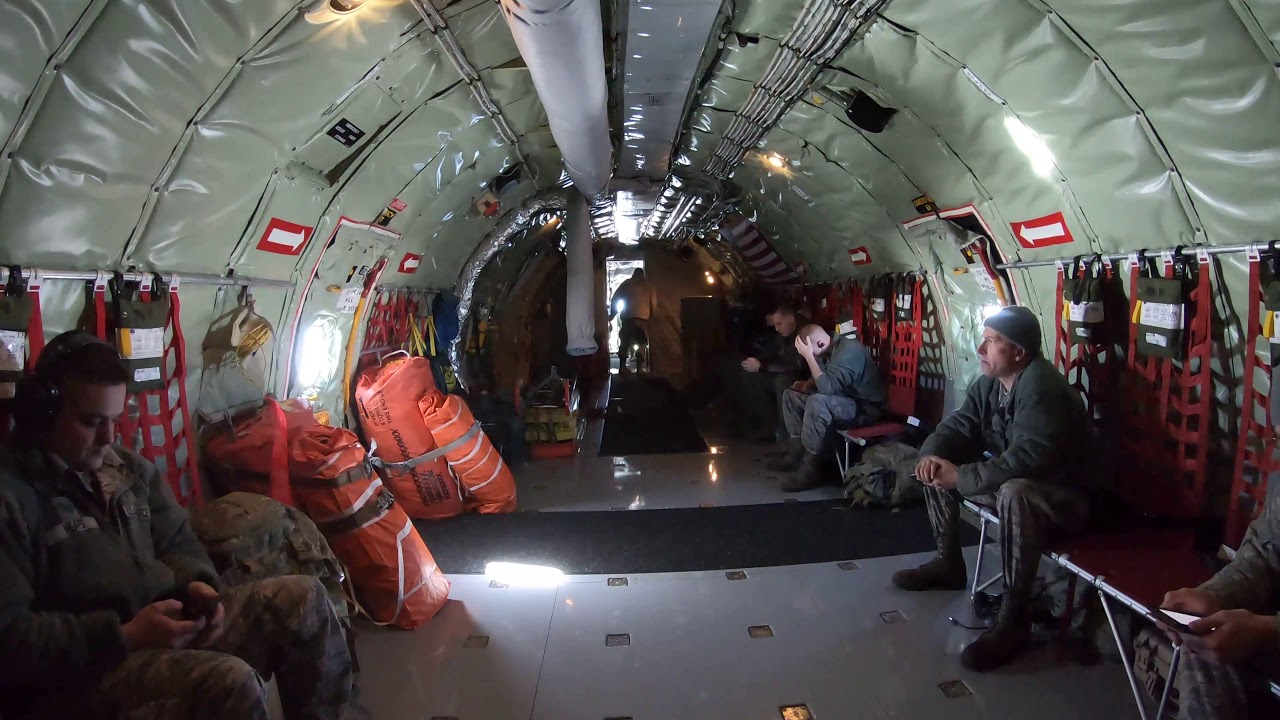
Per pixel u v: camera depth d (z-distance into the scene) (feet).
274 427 10.65
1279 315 8.13
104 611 5.70
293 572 9.09
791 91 12.38
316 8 7.55
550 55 7.80
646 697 8.94
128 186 7.56
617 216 27.07
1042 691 8.95
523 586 12.23
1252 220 8.33
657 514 16.05
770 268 28.25
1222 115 7.64
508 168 16.80
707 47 10.62
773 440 23.53
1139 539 9.61
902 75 10.61
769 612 11.18
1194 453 9.77
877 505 16.26
